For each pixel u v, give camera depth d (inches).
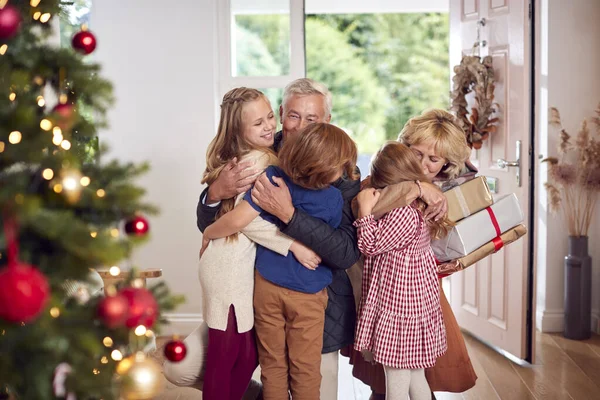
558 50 162.2
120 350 62.2
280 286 83.9
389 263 90.0
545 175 167.9
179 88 161.8
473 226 99.0
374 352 90.4
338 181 90.4
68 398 56.0
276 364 85.9
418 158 99.4
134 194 58.0
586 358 147.8
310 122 94.7
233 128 87.5
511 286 146.6
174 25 160.4
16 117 50.8
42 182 56.1
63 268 56.1
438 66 507.2
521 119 141.2
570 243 160.9
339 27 506.9
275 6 162.9
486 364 144.6
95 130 62.6
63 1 64.3
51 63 58.2
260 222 83.7
